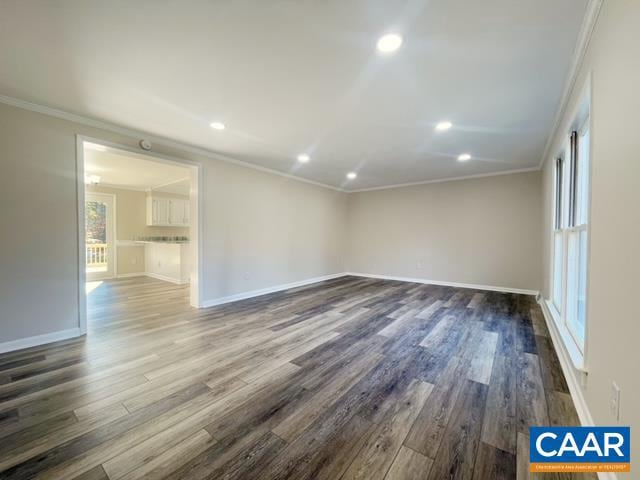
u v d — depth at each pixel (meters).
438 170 5.18
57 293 2.89
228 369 2.31
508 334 3.11
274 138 3.54
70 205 2.95
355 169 5.14
